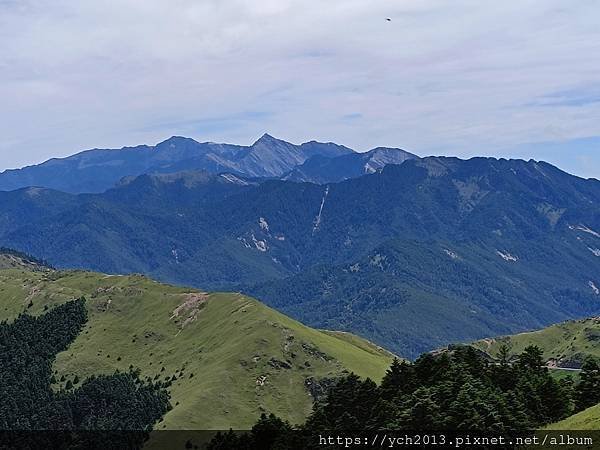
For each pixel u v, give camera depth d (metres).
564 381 163.12
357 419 165.62
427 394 143.38
